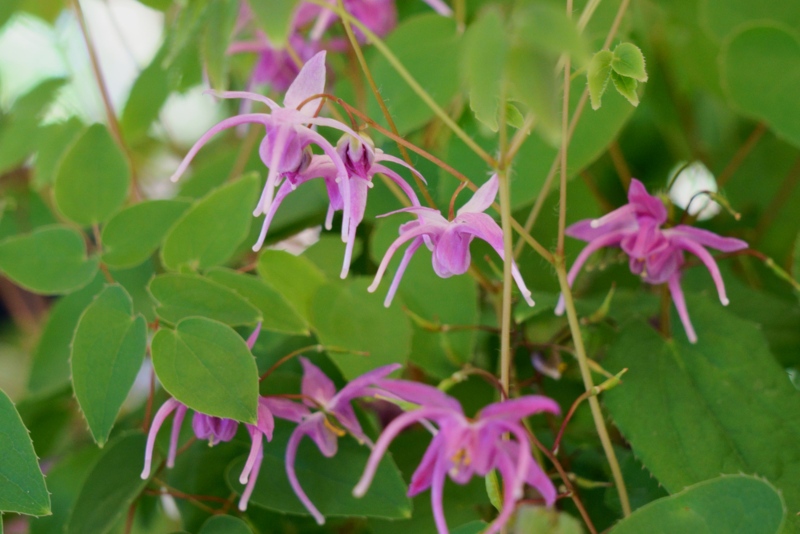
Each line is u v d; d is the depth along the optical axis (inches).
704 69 24.2
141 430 21.2
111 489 20.9
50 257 21.2
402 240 19.3
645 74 19.5
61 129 23.9
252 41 23.0
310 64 19.2
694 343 20.8
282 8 19.2
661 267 20.5
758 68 21.8
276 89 23.4
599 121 21.3
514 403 18.2
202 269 21.0
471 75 18.4
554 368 21.8
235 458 21.6
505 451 18.4
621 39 21.6
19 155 24.0
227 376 19.5
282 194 19.4
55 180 21.3
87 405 19.7
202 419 19.9
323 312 21.4
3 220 25.1
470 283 21.6
